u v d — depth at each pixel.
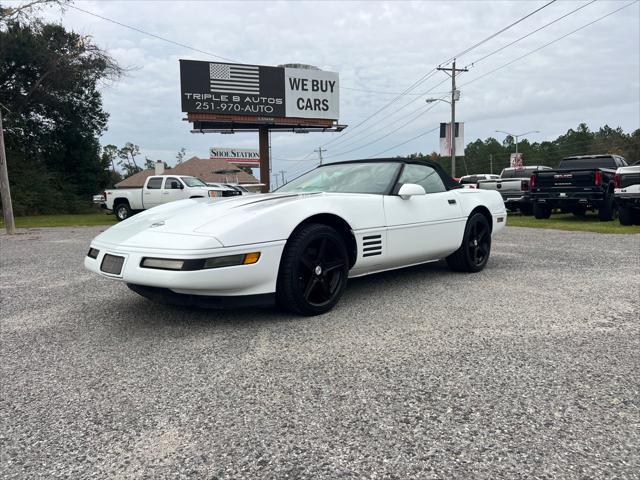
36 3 20.81
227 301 3.06
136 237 3.14
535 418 1.92
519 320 3.24
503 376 2.33
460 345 2.77
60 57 29.09
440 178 4.88
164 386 2.30
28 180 29.95
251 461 1.67
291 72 24.83
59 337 3.12
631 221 10.26
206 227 3.04
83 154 36.16
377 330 3.09
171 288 2.87
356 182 4.38
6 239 10.88
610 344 2.75
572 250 6.55
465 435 1.81
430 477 1.56
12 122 29.19
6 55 27.95
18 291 4.65
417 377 2.33
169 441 1.82
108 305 3.96
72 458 1.72
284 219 3.21
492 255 6.24
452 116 34.88
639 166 9.80
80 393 2.25
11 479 1.59
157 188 18.19
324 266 3.46
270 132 26.53
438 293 4.10
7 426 1.96
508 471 1.58
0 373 2.53
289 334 3.04
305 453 1.71
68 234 11.95
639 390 2.16
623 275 4.72
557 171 12.23
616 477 1.54
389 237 3.97
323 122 25.62
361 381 2.30
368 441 1.78
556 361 2.51
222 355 2.70
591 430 1.82
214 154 65.56
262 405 2.08
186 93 23.12
